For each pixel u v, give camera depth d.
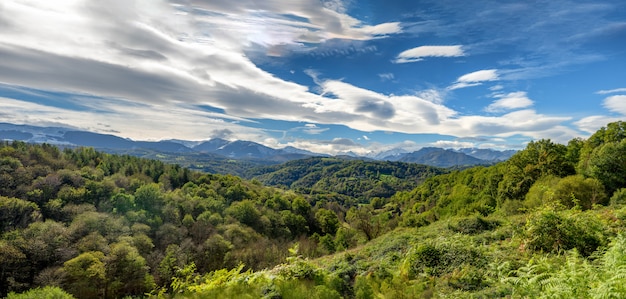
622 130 34.97
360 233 44.62
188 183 86.56
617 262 5.41
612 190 26.28
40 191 54.59
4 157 61.94
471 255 10.00
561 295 5.26
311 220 86.75
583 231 9.20
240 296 7.53
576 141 43.56
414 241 14.62
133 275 39.00
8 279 34.22
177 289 9.61
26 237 40.50
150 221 54.78
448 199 63.62
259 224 66.50
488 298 6.94
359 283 8.49
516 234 11.66
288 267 9.43
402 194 113.69
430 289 8.17
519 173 42.81
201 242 52.19
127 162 95.56
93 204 57.44
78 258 36.44
